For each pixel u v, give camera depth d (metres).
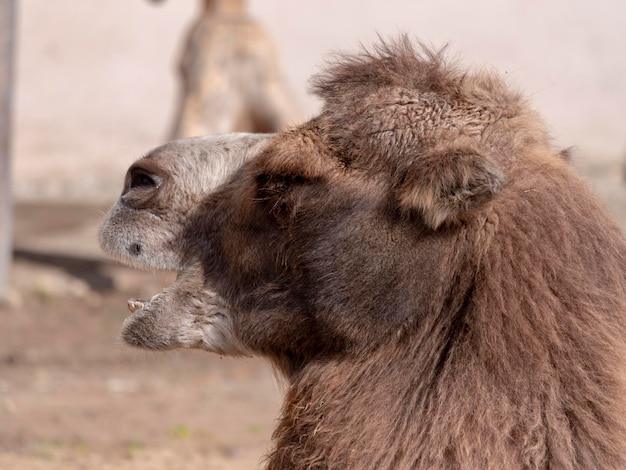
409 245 10.84
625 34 81.50
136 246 12.66
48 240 45.12
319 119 11.78
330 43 76.81
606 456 9.95
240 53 38.41
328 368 11.28
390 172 11.07
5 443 22.17
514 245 10.65
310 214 11.37
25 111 69.56
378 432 10.59
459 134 11.10
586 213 11.00
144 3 76.94
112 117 70.44
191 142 13.02
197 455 21.91
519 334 10.34
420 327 10.85
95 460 20.92
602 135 73.75
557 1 82.00
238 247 11.99
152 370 31.08
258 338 11.97
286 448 11.55
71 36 74.44
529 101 12.03
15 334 33.38
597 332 10.39
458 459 10.05
